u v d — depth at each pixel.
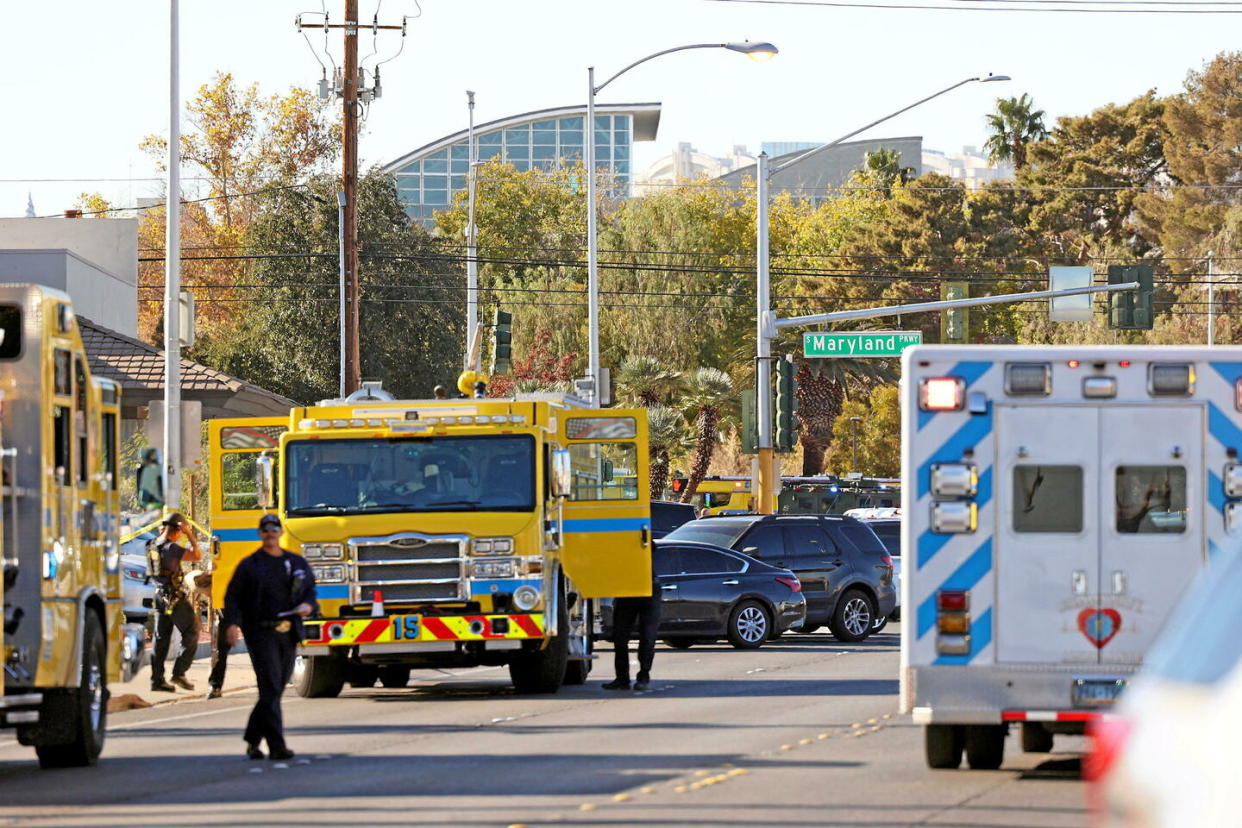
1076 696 41.72
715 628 96.56
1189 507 41.84
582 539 71.19
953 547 42.16
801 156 134.62
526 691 69.94
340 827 36.22
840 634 104.38
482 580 65.88
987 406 42.19
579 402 79.31
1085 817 37.03
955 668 42.03
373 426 66.81
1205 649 15.65
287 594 48.19
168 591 72.81
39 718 47.00
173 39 96.62
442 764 46.94
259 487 65.12
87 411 49.62
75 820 37.81
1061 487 42.12
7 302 45.97
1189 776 14.54
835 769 45.16
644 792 41.03
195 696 72.12
